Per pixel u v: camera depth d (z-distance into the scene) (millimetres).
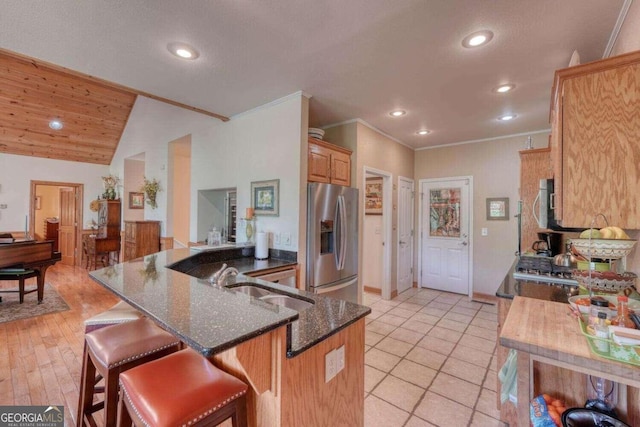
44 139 6086
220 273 1662
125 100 5863
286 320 943
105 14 1725
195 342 775
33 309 3883
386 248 4430
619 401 1380
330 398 1250
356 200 3541
